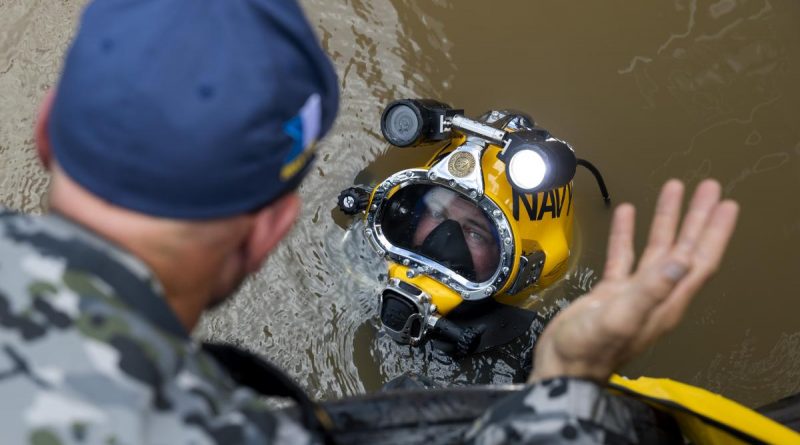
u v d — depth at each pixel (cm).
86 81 55
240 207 59
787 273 319
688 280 72
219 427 54
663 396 89
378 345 286
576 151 331
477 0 354
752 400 295
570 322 71
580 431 68
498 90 339
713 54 350
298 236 302
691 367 302
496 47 346
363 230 301
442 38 346
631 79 344
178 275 59
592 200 323
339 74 335
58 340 51
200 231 58
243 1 57
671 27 354
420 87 337
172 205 56
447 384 279
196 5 56
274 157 59
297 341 286
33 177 296
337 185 313
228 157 56
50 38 324
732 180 329
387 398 84
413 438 82
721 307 314
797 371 301
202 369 56
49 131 60
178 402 53
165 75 55
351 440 82
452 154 273
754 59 350
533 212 277
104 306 53
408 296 265
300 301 292
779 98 344
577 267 311
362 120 326
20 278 53
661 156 331
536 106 337
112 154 55
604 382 72
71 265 54
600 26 352
